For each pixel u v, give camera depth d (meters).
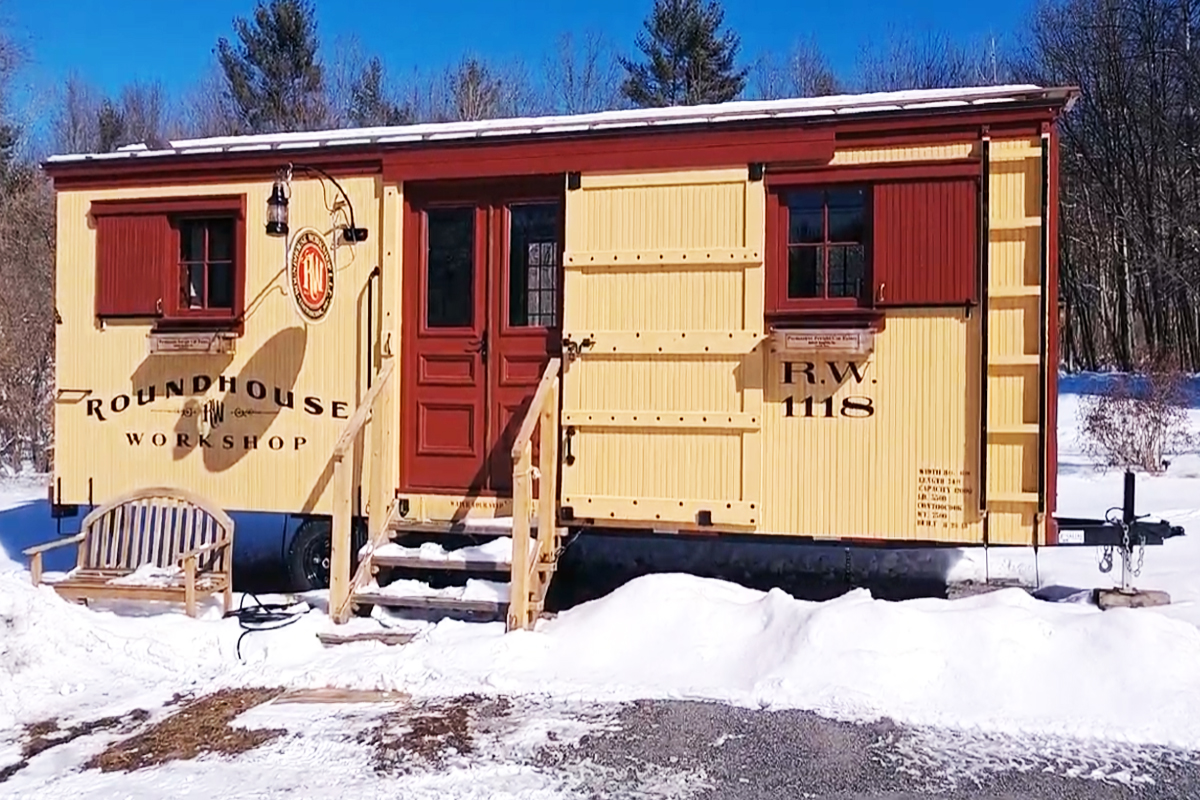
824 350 6.09
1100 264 28.52
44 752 4.57
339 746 4.49
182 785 4.14
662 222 6.44
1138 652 4.91
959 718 4.60
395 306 6.91
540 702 4.95
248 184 7.15
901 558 7.93
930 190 6.01
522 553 5.81
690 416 6.38
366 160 6.94
